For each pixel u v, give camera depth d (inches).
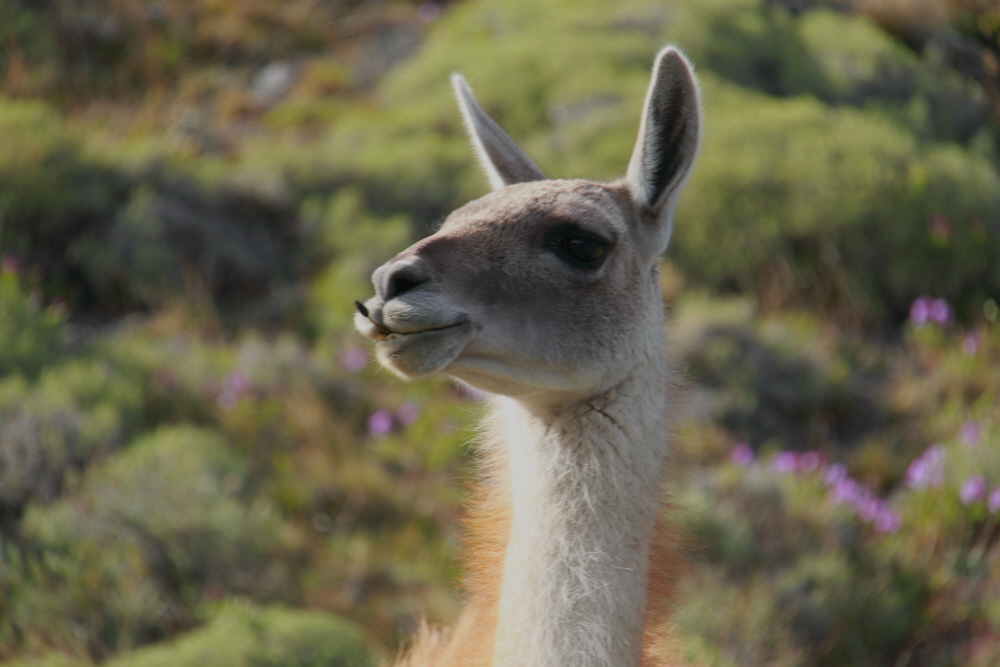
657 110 506.3
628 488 480.4
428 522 1047.0
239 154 1577.3
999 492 1014.4
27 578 879.1
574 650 458.9
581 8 1908.2
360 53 1936.5
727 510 1020.5
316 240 1422.2
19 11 1841.8
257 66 1894.7
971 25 1994.3
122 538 911.0
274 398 1160.8
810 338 1307.8
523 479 490.3
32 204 1349.7
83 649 822.5
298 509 1031.0
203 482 984.9
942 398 1253.1
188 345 1234.0
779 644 898.7
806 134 1545.3
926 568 1005.8
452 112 1646.2
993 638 938.1
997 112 1877.5
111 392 1082.7
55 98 1711.4
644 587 482.9
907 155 1546.5
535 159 1498.5
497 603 506.0
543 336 468.4
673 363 571.5
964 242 1465.3
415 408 1151.0
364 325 453.4
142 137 1609.3
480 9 1973.4
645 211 514.0
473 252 466.6
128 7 1929.1
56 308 1251.8
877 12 2058.3
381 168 1504.7
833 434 1219.9
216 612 858.8
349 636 835.4
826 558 987.9
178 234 1381.6
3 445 964.0
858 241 1428.4
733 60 1782.7
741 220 1421.0
